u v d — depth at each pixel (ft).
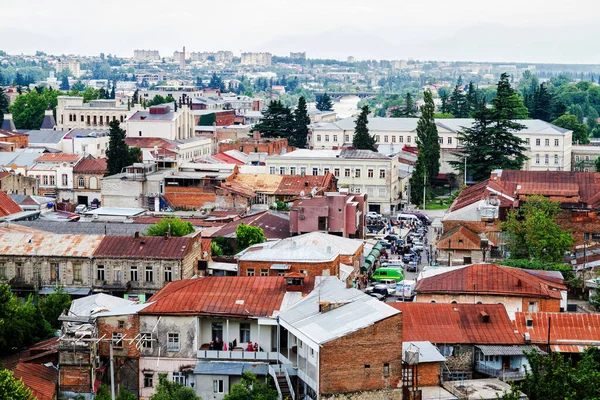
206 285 507.71
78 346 453.58
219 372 465.88
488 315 508.94
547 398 418.31
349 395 437.99
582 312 577.43
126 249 619.26
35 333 520.83
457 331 499.92
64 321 474.90
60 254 617.21
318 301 479.00
